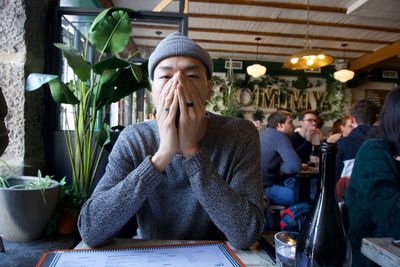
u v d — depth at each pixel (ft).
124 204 2.37
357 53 22.56
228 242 2.61
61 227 4.82
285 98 24.64
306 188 8.91
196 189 2.45
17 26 5.09
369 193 3.11
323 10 15.03
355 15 15.56
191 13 15.99
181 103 2.41
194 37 19.99
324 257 1.71
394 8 14.44
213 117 3.15
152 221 3.00
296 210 4.54
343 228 1.79
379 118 3.67
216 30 18.51
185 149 2.47
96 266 1.97
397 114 3.34
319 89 24.84
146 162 2.46
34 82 4.58
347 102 24.72
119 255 2.16
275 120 10.77
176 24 6.40
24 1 5.08
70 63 4.65
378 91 25.46
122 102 10.02
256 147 3.03
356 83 24.35
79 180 5.48
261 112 24.18
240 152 2.93
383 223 2.96
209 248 2.30
